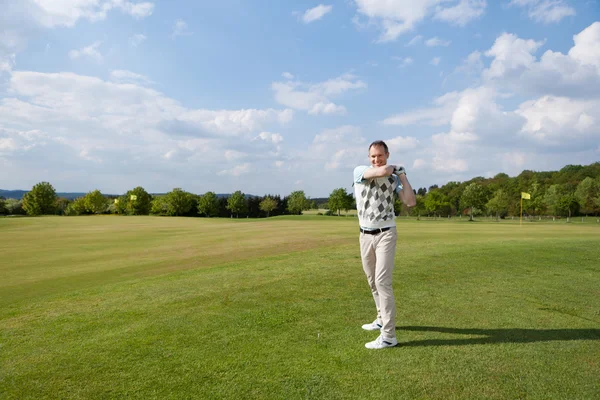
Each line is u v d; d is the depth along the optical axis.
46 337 4.05
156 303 5.35
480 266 7.83
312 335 4.00
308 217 50.75
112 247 15.13
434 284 6.33
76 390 2.87
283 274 7.19
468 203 75.50
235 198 95.88
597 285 6.30
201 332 4.09
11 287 8.17
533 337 3.88
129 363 3.32
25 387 2.94
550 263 8.22
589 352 3.49
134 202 86.81
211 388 2.87
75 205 90.25
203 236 19.27
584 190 75.56
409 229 21.91
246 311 4.86
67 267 10.57
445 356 3.41
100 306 5.30
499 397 2.71
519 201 87.19
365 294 5.70
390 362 3.30
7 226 29.50
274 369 3.17
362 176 3.87
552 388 2.83
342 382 2.94
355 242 14.12
